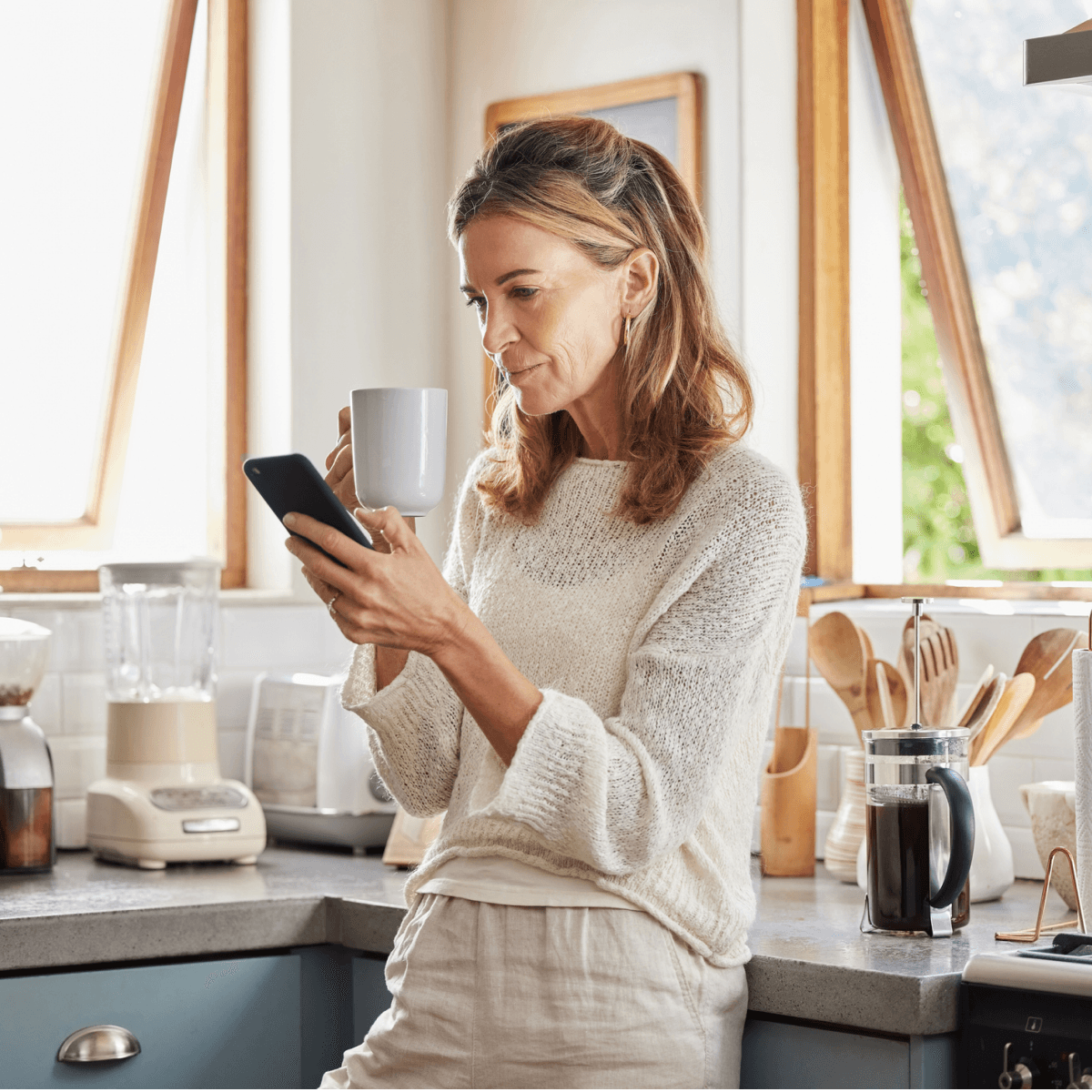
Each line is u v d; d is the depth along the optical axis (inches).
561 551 58.7
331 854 97.7
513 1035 54.8
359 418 52.4
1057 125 102.3
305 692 100.0
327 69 113.8
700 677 52.3
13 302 112.9
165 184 115.7
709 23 105.3
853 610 97.5
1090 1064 55.5
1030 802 78.1
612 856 52.4
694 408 57.9
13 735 90.4
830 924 71.5
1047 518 107.7
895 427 113.7
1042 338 105.3
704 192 105.3
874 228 111.7
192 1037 77.3
